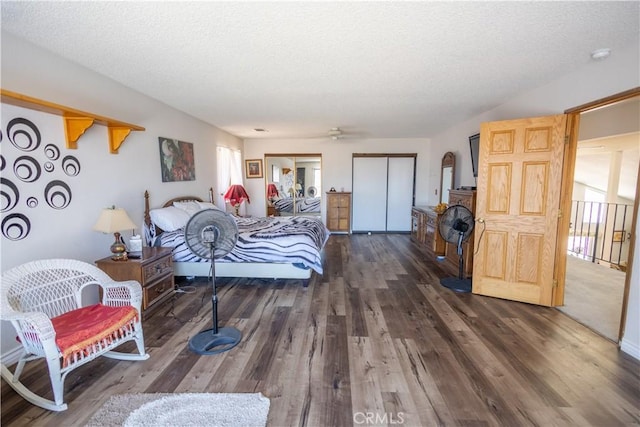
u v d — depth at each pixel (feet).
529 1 5.37
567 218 9.61
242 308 9.84
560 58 7.88
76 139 8.04
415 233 20.71
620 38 6.77
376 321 8.93
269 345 7.62
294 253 11.55
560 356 7.14
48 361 5.26
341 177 23.73
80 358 5.70
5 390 5.95
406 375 6.43
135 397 5.74
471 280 12.27
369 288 11.68
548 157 9.49
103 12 5.73
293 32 6.55
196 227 7.30
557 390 5.98
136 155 10.89
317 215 24.04
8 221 6.56
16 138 6.68
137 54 7.66
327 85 10.18
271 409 5.49
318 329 8.45
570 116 9.09
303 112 14.17
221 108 13.39
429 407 5.53
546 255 9.78
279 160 23.76
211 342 7.50
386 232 23.93
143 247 10.84
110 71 8.85
